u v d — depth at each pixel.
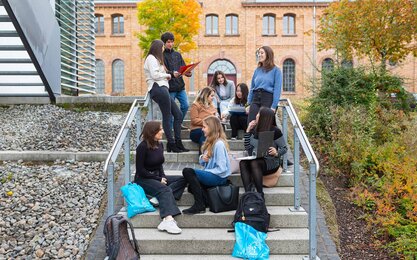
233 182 6.37
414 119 9.67
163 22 26.58
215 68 35.97
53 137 9.70
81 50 16.56
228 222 5.53
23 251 5.40
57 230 5.86
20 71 12.30
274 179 6.21
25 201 6.63
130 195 5.54
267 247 5.06
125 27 36.25
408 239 5.43
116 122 11.09
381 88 11.09
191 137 7.63
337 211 6.64
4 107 12.47
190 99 13.16
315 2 35.31
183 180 5.84
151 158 5.71
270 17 36.19
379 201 6.25
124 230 4.65
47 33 11.77
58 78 12.85
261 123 5.91
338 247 5.67
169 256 5.10
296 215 5.59
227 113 8.64
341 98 10.01
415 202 6.05
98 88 36.47
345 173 7.82
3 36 11.16
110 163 5.05
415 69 33.09
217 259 4.99
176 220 5.56
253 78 7.13
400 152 7.92
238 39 35.72
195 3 27.25
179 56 8.13
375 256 5.55
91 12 17.80
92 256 5.27
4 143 9.30
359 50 13.70
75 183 7.28
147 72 7.17
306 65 35.41
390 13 12.81
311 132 9.53
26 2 10.21
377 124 9.38
